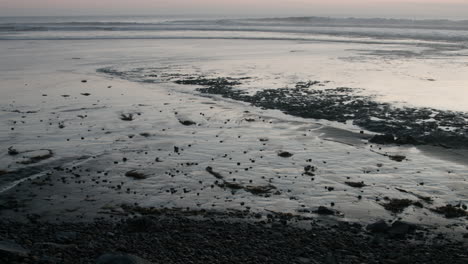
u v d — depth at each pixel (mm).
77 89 30266
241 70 39812
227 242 10188
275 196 13352
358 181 14516
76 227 11016
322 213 12164
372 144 18438
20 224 11156
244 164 16047
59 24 119312
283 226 11242
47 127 20734
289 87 31391
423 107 25062
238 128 20828
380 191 13734
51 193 13359
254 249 9852
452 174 15070
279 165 15977
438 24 112312
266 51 56531
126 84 32562
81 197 13117
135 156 16844
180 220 11523
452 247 10164
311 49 59312
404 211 12336
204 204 12734
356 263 9281
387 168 15688
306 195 13438
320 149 17781
